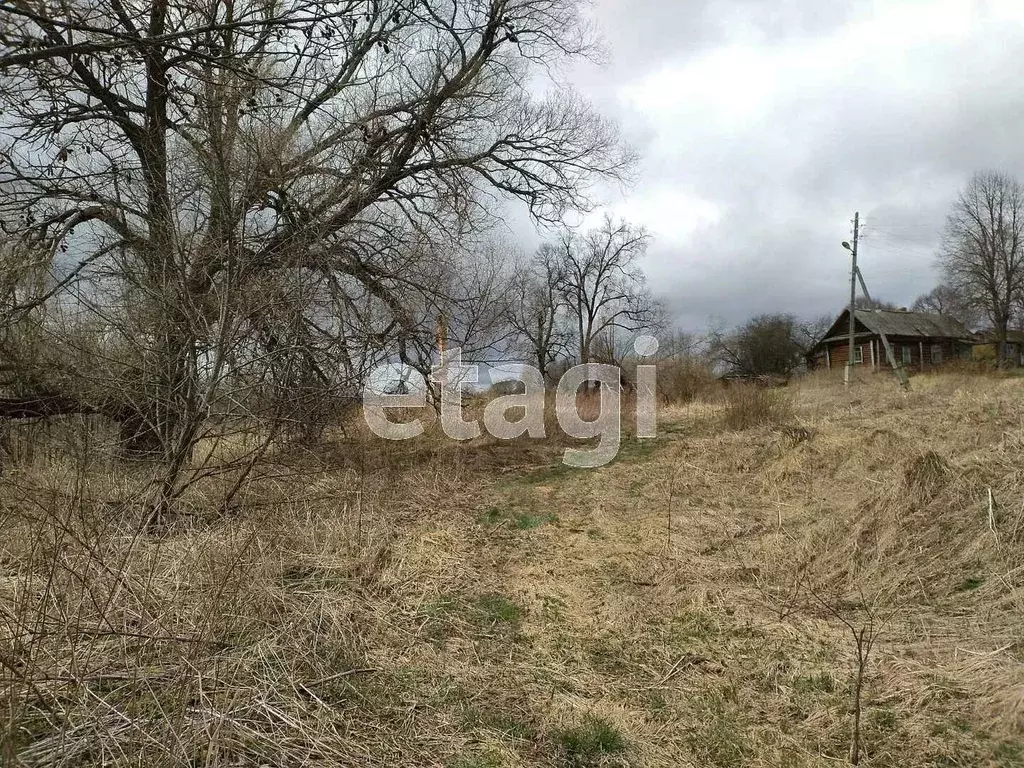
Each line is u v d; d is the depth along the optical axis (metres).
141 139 7.05
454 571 5.18
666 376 17.08
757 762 2.83
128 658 3.25
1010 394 11.88
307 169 7.80
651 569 5.14
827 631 3.93
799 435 8.83
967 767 2.67
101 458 6.82
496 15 11.38
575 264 41.16
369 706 3.21
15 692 2.70
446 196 11.08
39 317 7.36
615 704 3.31
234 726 2.75
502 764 2.80
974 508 5.02
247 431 6.48
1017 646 3.47
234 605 3.77
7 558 4.42
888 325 41.66
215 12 5.18
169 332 6.25
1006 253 40.53
